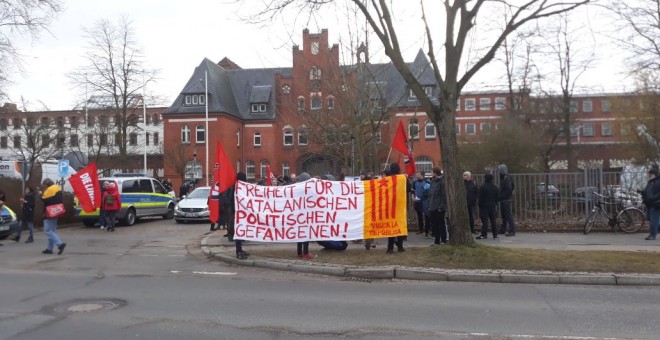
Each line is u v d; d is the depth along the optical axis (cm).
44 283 898
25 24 2119
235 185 1139
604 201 1563
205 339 573
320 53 2147
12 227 1534
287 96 2952
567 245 1266
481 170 2691
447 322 650
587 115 7850
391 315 684
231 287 872
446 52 1061
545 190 1623
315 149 3319
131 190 2077
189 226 2012
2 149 4975
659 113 3059
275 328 619
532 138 2950
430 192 1257
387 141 3772
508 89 3516
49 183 1279
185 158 4991
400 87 3475
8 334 588
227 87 5781
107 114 3781
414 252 1093
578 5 1025
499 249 1060
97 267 1080
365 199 1140
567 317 679
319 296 803
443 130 1064
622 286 898
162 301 759
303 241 1130
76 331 601
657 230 1395
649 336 592
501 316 682
